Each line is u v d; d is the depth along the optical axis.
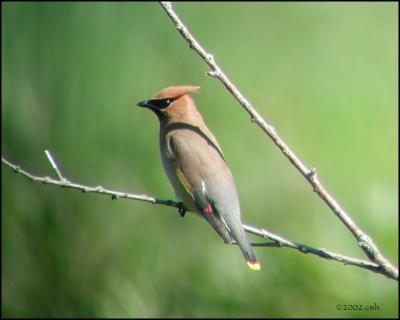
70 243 12.84
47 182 8.11
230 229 8.82
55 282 12.77
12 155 13.03
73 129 12.99
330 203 7.54
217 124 13.20
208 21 14.16
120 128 12.99
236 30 14.23
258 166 13.03
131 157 12.93
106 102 13.05
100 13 13.33
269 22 14.45
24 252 12.88
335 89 14.05
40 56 13.21
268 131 7.61
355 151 13.26
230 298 12.09
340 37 14.65
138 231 12.68
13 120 13.05
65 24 13.30
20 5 13.34
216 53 14.03
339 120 13.61
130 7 13.41
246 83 13.81
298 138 13.39
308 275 11.78
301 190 12.88
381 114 13.83
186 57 13.46
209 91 13.41
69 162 12.97
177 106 9.55
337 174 13.08
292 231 12.37
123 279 12.55
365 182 12.95
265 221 12.68
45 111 13.09
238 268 12.17
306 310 11.71
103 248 12.75
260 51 14.18
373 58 14.52
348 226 7.50
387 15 14.91
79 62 13.15
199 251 12.44
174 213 12.68
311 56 14.31
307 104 13.76
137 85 13.16
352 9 14.94
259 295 12.01
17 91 13.10
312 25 14.61
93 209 12.84
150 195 12.81
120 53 13.23
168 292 12.36
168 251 12.55
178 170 9.20
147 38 13.41
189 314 12.20
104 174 12.88
